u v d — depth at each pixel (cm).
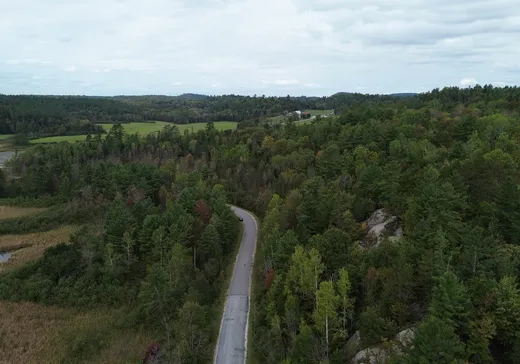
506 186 5019
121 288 7131
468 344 3450
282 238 6331
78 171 13475
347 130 11912
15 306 6981
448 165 6769
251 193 11688
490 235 4472
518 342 3309
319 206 6888
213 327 5869
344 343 4500
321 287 4559
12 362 5631
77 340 5975
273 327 4900
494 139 9262
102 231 8681
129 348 5841
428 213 5294
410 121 11869
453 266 4262
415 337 3288
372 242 6062
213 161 13612
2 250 9538
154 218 7800
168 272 6731
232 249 8762
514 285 3616
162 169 13000
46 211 11662
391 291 4247
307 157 11088
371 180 7506
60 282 7381
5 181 13862
